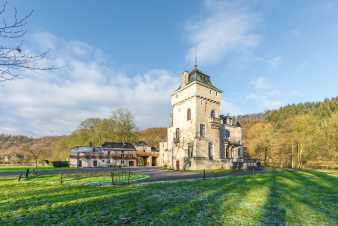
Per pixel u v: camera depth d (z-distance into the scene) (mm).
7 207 11102
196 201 12664
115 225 8383
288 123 93750
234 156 55594
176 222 8750
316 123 75625
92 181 23562
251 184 20781
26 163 73562
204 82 49062
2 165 70312
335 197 15102
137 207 11102
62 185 20031
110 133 85750
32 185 20125
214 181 23328
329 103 123500
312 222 9156
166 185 19875
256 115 169000
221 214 9992
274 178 26453
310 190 18047
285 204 12414
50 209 10664
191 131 46781
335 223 9141
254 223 8789
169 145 54719
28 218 9195
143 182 22766
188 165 45594
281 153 75625
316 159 69562
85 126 87125
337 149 65062
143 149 79375
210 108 49000
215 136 48812
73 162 68938
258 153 82062
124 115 87312
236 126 59250
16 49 5113
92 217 9336
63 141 91688
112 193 15250
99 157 71625
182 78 51844
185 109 49188
